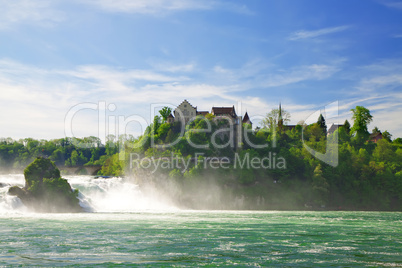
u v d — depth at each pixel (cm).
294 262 3466
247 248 4075
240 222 6631
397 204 14075
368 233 5288
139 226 5856
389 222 6900
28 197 8462
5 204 8019
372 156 16800
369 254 3816
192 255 3712
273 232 5297
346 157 15412
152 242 4391
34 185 8650
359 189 14312
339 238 4800
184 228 5662
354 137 19600
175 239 4609
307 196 13800
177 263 3391
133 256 3647
